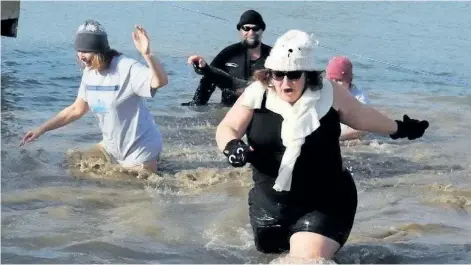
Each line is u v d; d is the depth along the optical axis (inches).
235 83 398.0
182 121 424.8
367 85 539.5
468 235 267.7
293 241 230.1
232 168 339.9
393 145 388.8
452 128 429.4
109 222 271.9
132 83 320.2
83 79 328.8
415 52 677.9
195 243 255.0
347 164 353.7
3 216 273.7
